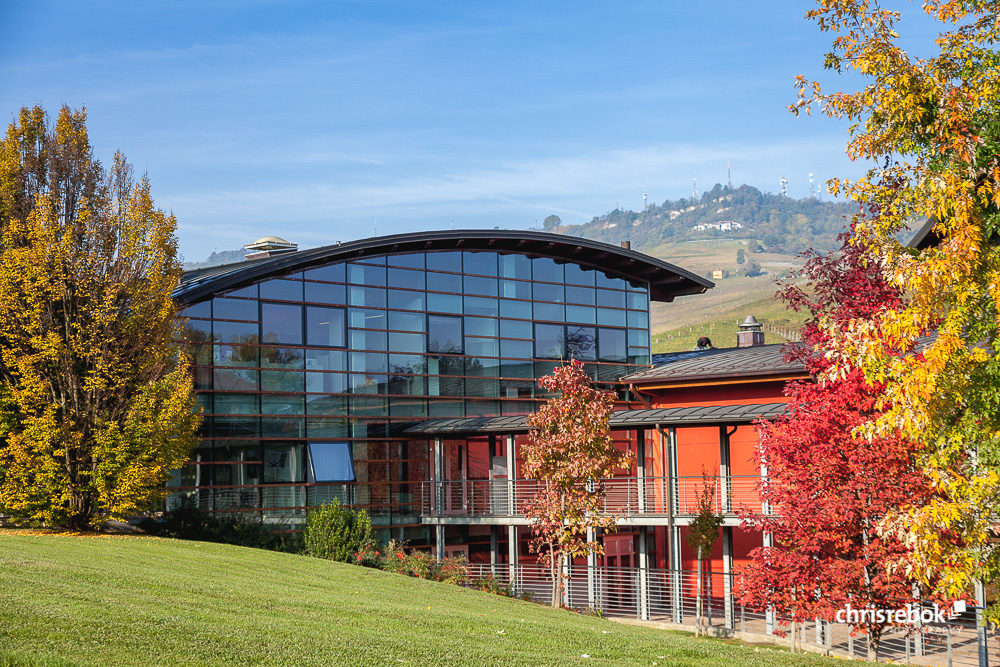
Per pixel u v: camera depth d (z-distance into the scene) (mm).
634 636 15289
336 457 29734
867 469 15461
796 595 16406
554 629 14914
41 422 21922
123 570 16312
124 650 9125
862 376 15148
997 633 18531
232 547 23266
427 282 32719
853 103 11883
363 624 13273
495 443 32844
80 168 23984
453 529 32344
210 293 27750
